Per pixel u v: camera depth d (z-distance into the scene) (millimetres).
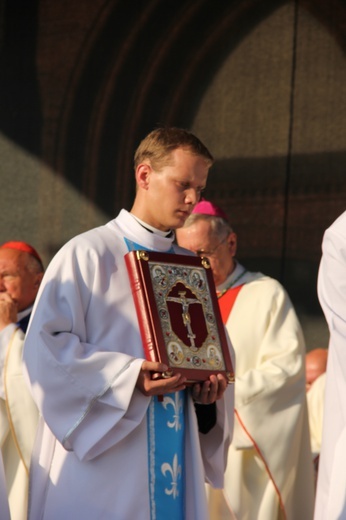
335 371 10352
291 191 19188
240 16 19625
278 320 14656
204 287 10383
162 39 20125
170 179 10148
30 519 10172
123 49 20422
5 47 21406
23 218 21203
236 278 14969
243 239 19453
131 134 20344
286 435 14109
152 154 10242
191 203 10164
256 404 14031
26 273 13977
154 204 10281
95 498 9852
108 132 20547
